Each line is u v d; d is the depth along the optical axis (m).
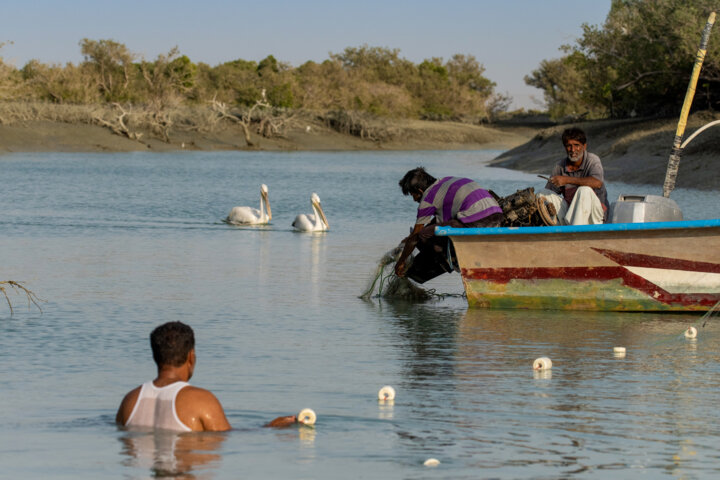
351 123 175.00
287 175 80.06
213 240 31.66
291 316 17.58
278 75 188.62
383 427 10.00
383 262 19.83
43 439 9.36
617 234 17.53
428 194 18.61
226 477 8.17
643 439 9.58
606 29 89.75
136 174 77.50
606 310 18.11
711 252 17.27
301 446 9.17
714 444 9.40
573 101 191.12
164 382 9.59
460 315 17.81
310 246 29.92
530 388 11.94
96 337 15.48
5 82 130.75
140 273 23.31
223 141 152.12
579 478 8.29
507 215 18.66
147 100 155.75
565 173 18.78
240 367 13.27
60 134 131.50
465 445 9.32
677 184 57.88
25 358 13.84
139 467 8.43
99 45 166.75
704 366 13.30
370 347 14.74
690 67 80.12
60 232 33.50
